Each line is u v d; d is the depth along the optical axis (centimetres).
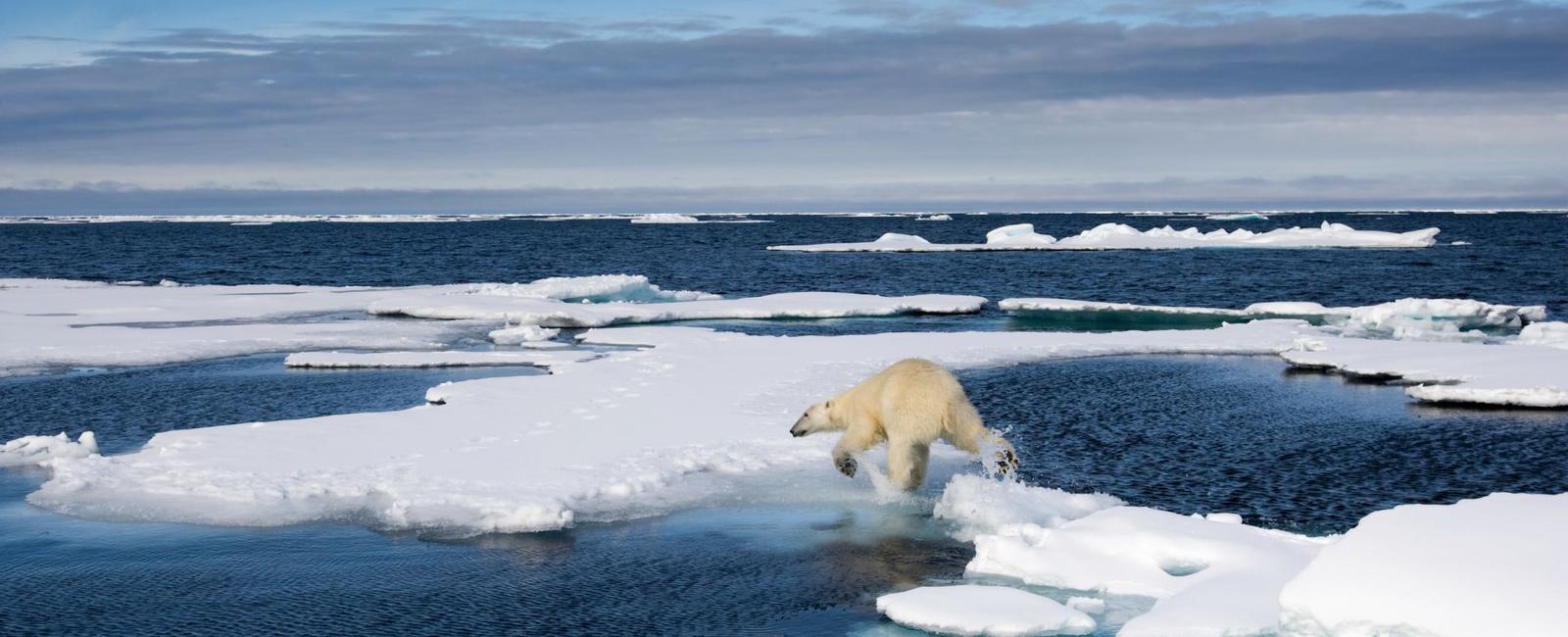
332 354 2006
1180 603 641
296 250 8156
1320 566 600
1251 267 5475
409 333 2436
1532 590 529
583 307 2886
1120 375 1764
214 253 7638
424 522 860
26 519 871
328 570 751
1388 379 1723
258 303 3112
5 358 1977
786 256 7031
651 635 641
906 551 797
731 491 959
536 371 1867
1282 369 1841
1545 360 1761
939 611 650
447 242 10019
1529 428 1322
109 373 1844
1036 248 7375
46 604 685
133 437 1302
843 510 903
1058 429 1320
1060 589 711
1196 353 2045
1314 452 1192
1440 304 2650
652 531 846
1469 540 591
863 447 954
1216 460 1152
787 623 661
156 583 724
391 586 721
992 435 888
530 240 10594
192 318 2741
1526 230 11888
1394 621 539
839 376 1648
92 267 5947
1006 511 859
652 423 1252
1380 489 1028
